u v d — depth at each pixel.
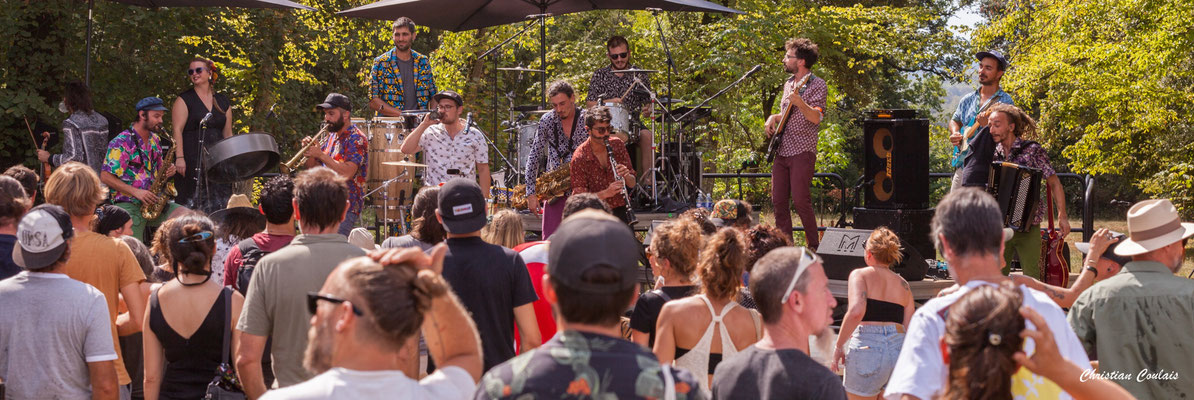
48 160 7.78
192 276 3.58
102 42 11.58
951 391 1.97
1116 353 3.38
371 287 1.88
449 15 10.30
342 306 1.88
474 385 2.06
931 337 2.33
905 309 4.74
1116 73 15.48
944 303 2.36
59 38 11.00
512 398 1.87
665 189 8.73
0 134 10.45
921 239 6.94
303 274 3.22
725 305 3.45
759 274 2.51
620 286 1.97
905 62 17.33
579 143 7.28
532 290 3.46
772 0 15.91
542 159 8.40
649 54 15.41
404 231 8.77
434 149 7.70
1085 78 15.68
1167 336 3.31
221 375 3.46
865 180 7.22
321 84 19.27
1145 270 3.42
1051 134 20.47
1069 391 1.93
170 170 6.99
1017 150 6.20
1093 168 16.78
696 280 3.77
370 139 8.64
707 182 13.66
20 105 9.91
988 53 6.89
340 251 3.30
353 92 20.81
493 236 4.75
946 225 2.44
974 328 1.94
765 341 2.53
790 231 7.71
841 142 16.80
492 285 3.36
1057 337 2.34
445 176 7.67
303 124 17.41
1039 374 1.95
